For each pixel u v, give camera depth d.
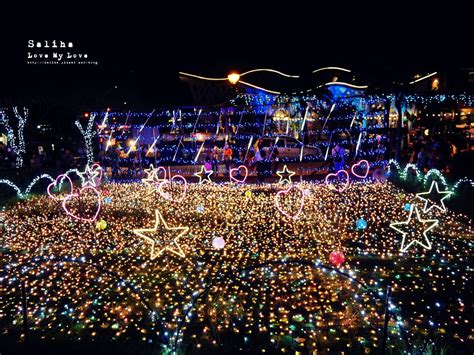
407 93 17.23
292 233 9.42
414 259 7.45
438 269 6.86
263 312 5.58
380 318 5.29
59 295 6.28
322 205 12.61
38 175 17.36
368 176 19.14
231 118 24.66
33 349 4.77
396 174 17.33
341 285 6.32
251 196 14.59
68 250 8.43
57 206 13.62
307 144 22.66
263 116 23.31
